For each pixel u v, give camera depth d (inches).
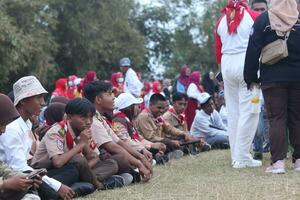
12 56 776.3
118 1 1053.2
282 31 240.4
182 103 387.5
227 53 271.0
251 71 249.4
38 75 874.8
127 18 1088.8
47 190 193.3
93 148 233.6
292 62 243.6
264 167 267.0
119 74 528.1
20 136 190.7
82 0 1000.2
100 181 224.2
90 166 222.5
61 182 202.8
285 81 243.3
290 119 251.3
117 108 289.3
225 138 399.9
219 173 256.7
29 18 866.1
